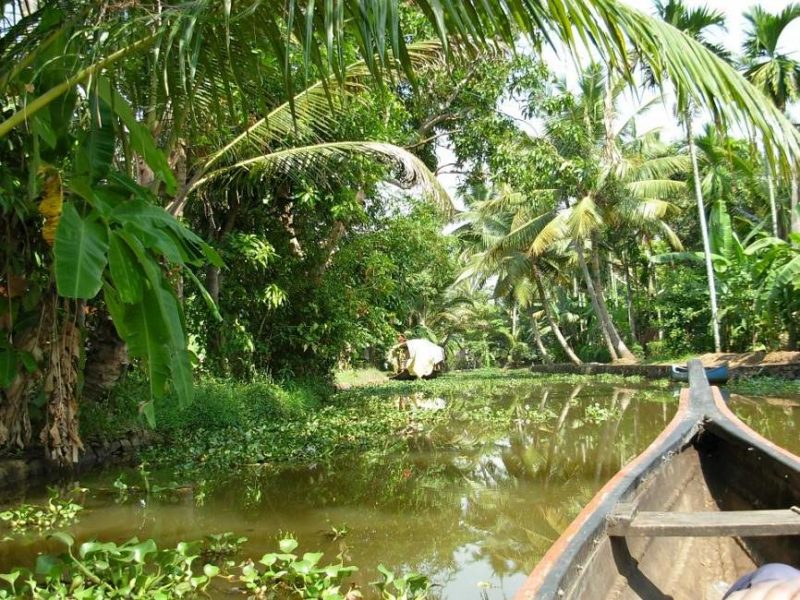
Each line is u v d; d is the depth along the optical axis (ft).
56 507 18.04
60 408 15.92
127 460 25.95
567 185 66.69
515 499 19.66
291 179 37.11
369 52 9.09
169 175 14.33
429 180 30.66
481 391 60.18
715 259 65.21
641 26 9.46
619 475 11.48
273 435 31.12
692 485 15.29
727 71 9.88
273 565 13.61
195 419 31.01
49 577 11.90
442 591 12.69
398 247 48.39
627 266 88.58
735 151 60.49
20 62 11.89
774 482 12.92
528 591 6.70
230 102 12.94
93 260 10.86
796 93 60.80
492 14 9.32
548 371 99.09
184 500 19.77
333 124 31.68
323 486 21.65
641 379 67.77
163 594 11.49
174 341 12.05
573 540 8.22
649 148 77.46
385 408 44.11
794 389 48.39
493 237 88.84
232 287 38.50
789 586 7.10
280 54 11.55
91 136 13.07
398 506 18.93
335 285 44.98
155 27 12.03
